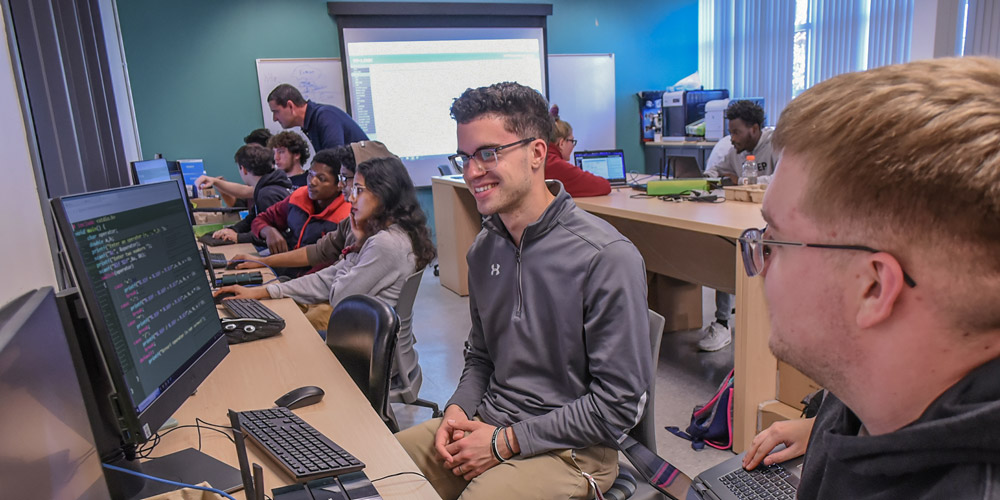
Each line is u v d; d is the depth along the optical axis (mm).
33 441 583
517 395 1425
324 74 6066
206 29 5723
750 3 6609
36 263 1329
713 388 2832
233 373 1502
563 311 1351
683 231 3098
